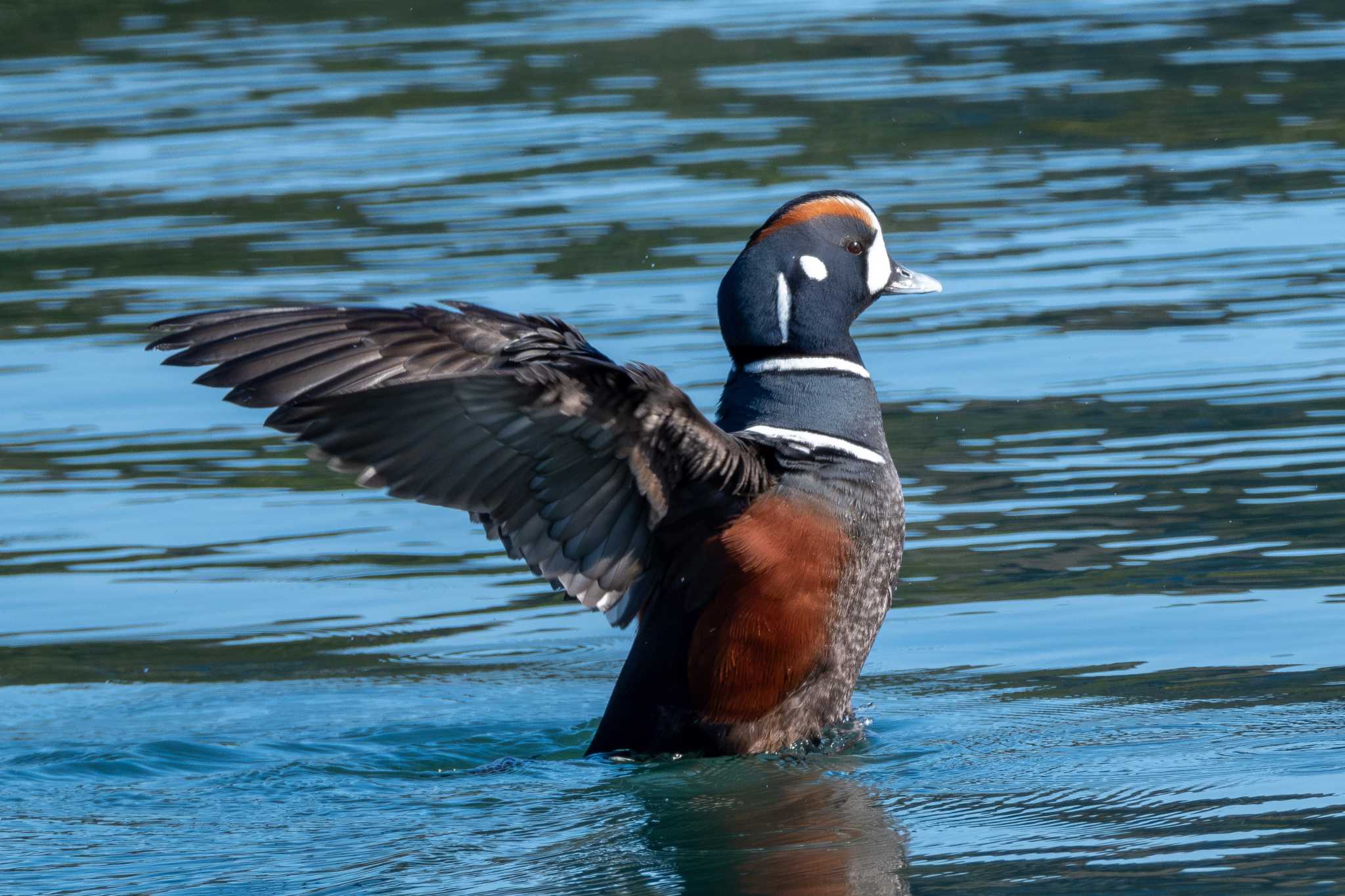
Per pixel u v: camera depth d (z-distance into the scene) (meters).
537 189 21.88
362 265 18.97
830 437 9.27
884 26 30.42
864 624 9.15
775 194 21.28
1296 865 6.92
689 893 7.15
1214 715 9.12
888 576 9.22
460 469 8.05
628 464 8.33
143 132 25.08
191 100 26.62
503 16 31.56
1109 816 7.73
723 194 21.31
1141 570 11.47
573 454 8.19
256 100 26.55
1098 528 12.23
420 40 30.14
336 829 8.30
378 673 10.72
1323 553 11.53
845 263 9.70
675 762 9.05
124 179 23.06
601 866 7.54
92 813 8.64
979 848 7.43
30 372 16.64
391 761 9.42
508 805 8.50
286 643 11.21
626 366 7.83
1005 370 15.82
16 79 28.09
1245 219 19.89
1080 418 14.50
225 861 7.87
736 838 7.82
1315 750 8.45
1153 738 8.83
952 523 12.50
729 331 9.72
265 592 12.05
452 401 7.77
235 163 23.56
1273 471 13.09
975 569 11.72
